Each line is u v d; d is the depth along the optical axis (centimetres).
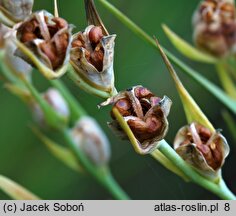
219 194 20
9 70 26
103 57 19
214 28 26
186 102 20
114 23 33
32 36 18
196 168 20
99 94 19
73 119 27
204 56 26
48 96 27
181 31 34
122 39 34
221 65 26
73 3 31
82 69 19
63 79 34
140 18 34
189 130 20
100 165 27
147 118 18
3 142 34
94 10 19
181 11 34
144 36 22
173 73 20
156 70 34
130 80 34
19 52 18
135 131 18
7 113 34
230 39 26
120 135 19
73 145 27
